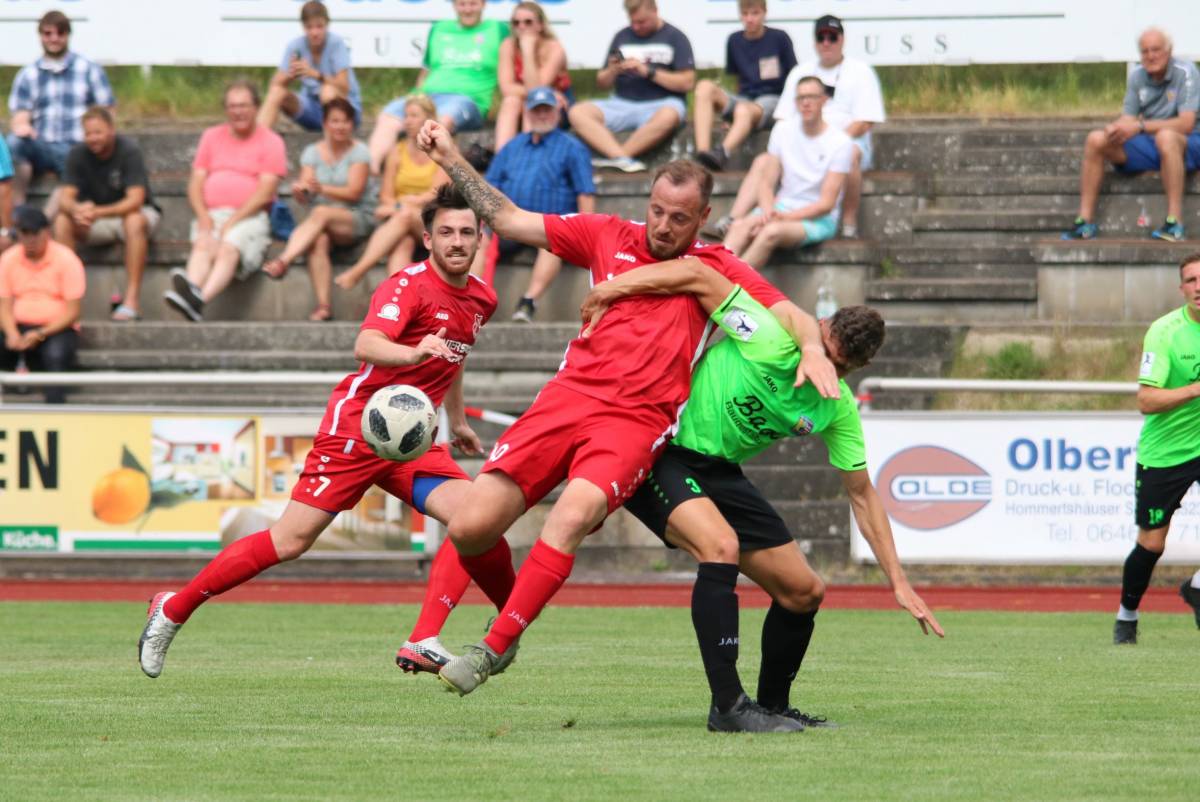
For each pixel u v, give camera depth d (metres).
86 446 39.16
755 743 15.84
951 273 47.62
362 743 15.89
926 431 38.28
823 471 41.28
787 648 17.30
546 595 16.33
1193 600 29.25
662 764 14.48
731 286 16.77
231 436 39.03
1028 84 56.75
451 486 19.80
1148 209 48.53
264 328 46.03
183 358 45.31
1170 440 26.78
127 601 35.91
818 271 46.59
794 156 46.31
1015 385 38.47
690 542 16.66
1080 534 37.91
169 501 39.03
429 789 13.20
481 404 43.19
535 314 46.78
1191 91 47.84
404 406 18.86
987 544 38.16
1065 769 14.25
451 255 19.59
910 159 51.75
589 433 16.64
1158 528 27.00
